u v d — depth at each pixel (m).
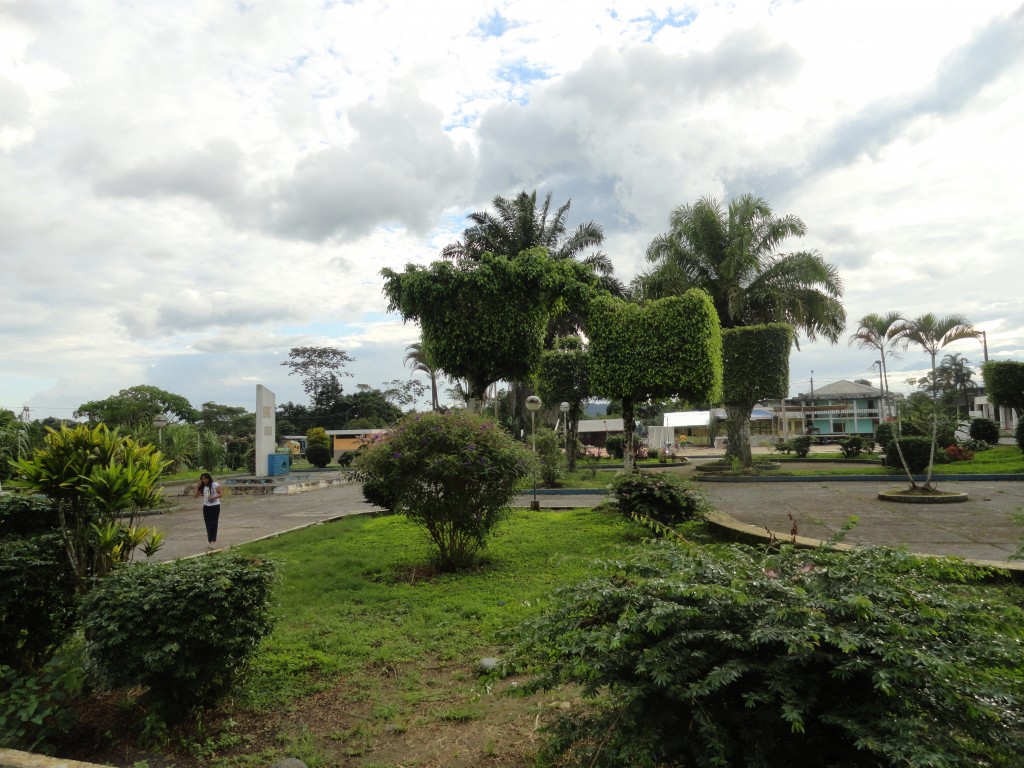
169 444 28.61
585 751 2.91
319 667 4.68
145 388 45.25
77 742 3.70
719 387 15.34
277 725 3.85
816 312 23.20
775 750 2.41
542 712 3.82
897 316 14.84
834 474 18.72
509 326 15.87
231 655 3.85
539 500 15.99
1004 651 2.33
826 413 59.62
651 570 3.07
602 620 2.88
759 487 16.97
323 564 8.45
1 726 3.44
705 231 23.31
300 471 35.88
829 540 3.36
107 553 4.66
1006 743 2.19
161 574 3.82
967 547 7.96
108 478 4.42
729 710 2.51
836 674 2.27
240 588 3.83
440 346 16.08
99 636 3.65
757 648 2.46
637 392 15.09
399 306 16.55
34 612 4.32
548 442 18.92
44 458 4.36
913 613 2.54
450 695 4.16
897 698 2.26
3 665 3.88
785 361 20.97
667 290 23.16
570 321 33.53
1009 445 26.53
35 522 4.70
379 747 3.53
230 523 14.13
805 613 2.41
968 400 56.00
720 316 23.81
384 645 5.14
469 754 3.40
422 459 7.77
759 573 2.90
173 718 3.79
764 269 23.42
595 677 2.68
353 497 19.61
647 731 2.48
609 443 33.97
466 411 8.76
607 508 12.01
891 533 9.12
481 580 7.26
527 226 32.47
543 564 8.00
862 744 2.08
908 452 17.78
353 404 67.06
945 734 2.22
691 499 9.35
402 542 10.05
